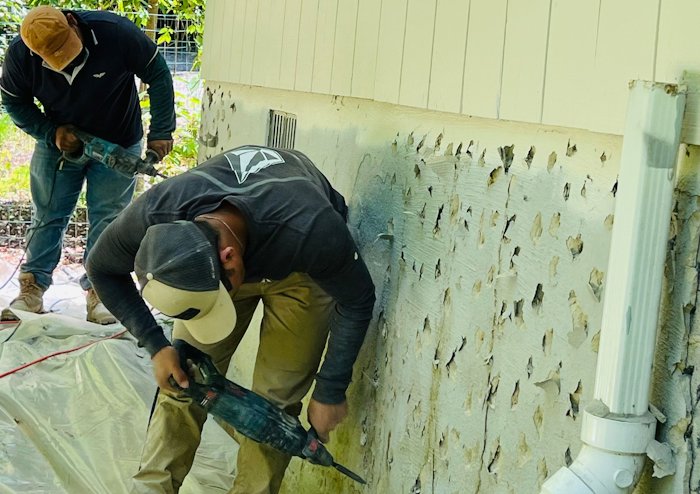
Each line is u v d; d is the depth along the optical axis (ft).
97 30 15.02
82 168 17.01
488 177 7.72
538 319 6.94
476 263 7.88
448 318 8.33
